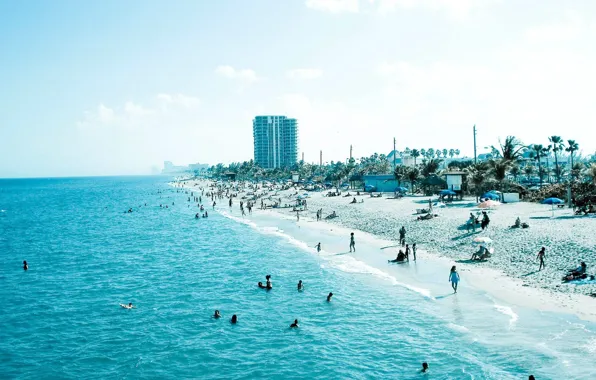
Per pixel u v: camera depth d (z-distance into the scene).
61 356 25.12
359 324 27.00
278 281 38.25
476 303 27.28
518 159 77.69
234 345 25.56
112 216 109.25
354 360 22.52
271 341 25.81
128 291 38.06
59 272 46.78
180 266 47.44
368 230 57.66
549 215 50.69
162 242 65.06
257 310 31.27
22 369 23.64
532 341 21.47
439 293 30.20
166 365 23.48
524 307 25.45
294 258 47.22
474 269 34.25
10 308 34.09
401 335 24.67
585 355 19.59
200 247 59.09
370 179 120.44
